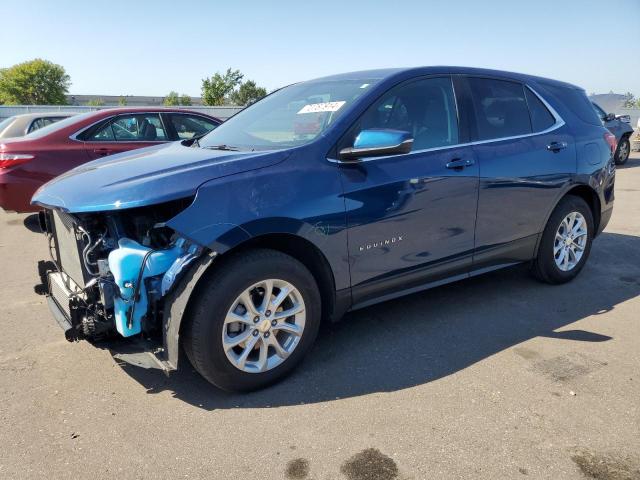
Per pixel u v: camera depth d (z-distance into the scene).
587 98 5.04
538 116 4.42
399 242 3.42
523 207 4.16
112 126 6.91
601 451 2.47
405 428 2.65
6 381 3.14
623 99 15.17
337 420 2.73
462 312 4.12
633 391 2.97
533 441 2.54
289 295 3.02
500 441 2.54
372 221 3.24
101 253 2.88
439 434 2.60
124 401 2.92
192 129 7.61
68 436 2.62
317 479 2.31
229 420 2.74
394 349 3.52
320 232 3.03
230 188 2.79
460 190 3.68
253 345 2.92
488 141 3.96
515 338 3.67
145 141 7.11
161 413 2.81
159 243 2.86
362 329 3.83
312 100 3.74
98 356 3.45
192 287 2.62
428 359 3.37
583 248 4.79
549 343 3.58
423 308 4.21
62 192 3.00
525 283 4.78
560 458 2.42
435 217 3.58
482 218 3.88
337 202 3.08
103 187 2.82
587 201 4.89
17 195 6.28
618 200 9.04
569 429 2.63
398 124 3.52
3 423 2.73
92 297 2.86
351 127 3.27
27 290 4.76
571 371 3.20
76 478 2.33
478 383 3.07
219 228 2.71
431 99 3.75
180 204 2.79
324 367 3.28
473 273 4.04
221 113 32.16
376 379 3.13
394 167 3.37
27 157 6.29
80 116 6.89
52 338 3.74
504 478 2.30
